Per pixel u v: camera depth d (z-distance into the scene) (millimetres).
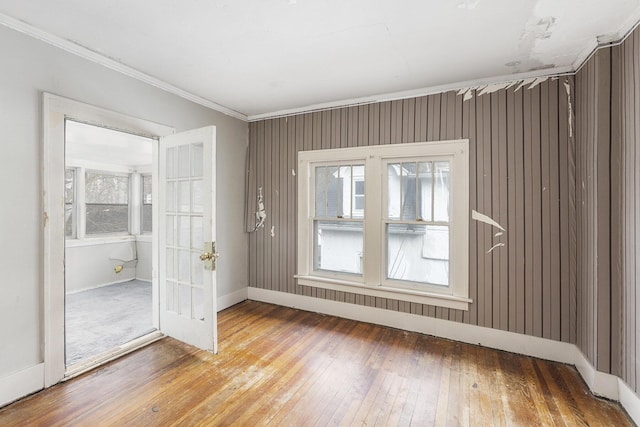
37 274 2066
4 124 1907
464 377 2262
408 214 3123
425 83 2873
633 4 1718
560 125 2494
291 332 3033
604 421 1812
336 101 3396
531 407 1932
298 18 1918
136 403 1938
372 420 1810
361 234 3400
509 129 2662
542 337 2566
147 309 3668
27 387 1993
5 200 1919
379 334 2998
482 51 2283
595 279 2086
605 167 2012
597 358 2045
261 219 3959
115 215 5113
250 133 4023
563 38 2076
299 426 1756
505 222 2688
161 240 2938
